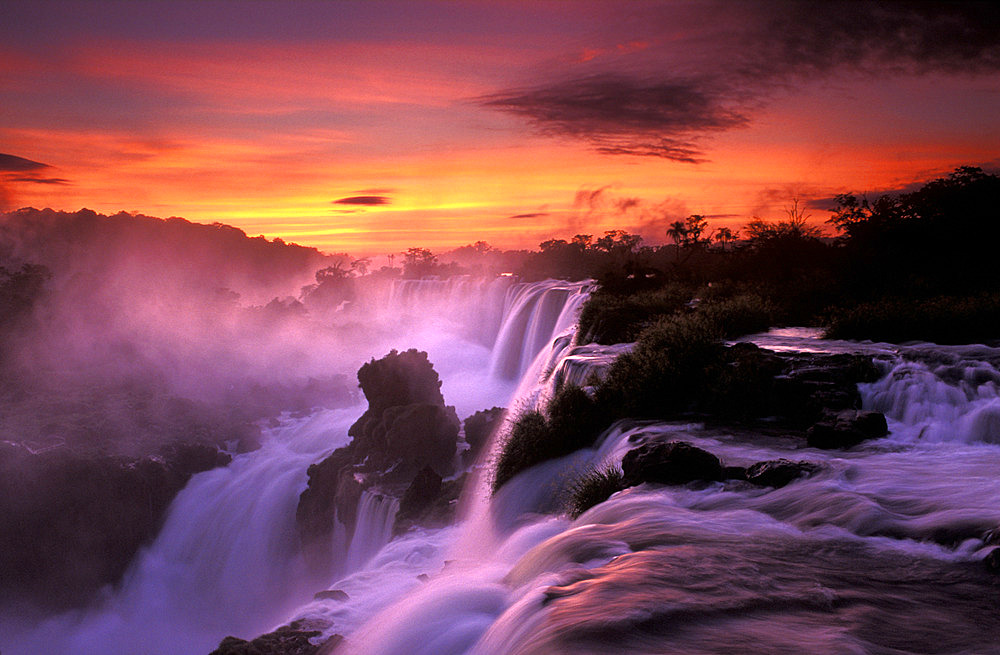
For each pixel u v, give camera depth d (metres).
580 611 6.95
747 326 29.33
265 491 70.19
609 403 21.91
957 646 6.25
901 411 17.38
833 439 15.49
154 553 68.00
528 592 8.71
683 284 49.09
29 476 65.69
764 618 6.78
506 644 7.25
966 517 9.67
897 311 26.39
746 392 19.69
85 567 65.12
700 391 20.61
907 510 10.34
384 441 51.91
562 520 14.88
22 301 139.25
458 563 15.09
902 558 8.63
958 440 15.47
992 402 16.22
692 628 6.50
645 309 37.75
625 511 11.67
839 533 9.70
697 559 8.64
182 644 58.78
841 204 47.06
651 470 13.52
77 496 66.31
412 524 30.91
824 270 41.38
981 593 7.53
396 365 57.59
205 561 66.62
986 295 28.59
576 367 27.62
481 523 21.98
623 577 7.93
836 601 7.25
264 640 11.95
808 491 11.55
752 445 16.03
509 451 22.34
